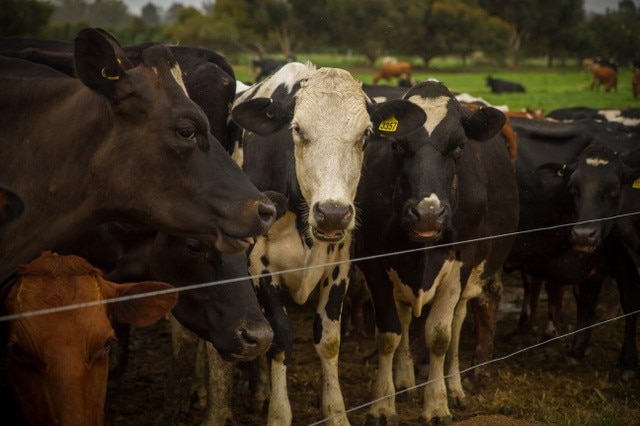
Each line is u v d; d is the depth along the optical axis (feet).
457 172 22.21
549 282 30.73
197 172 15.10
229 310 17.08
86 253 18.49
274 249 20.27
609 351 30.19
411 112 19.60
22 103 16.14
